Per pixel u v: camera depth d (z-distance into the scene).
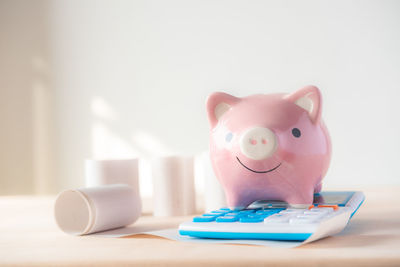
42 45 2.00
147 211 0.93
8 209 1.05
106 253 0.48
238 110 0.65
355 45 1.73
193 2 1.86
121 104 1.94
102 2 1.95
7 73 2.03
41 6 2.00
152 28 1.90
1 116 2.03
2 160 2.03
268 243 0.49
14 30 2.02
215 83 1.85
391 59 1.71
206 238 0.55
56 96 1.99
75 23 1.97
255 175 0.63
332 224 0.52
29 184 2.02
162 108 1.90
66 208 0.64
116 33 1.93
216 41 1.85
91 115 1.96
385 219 0.68
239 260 0.42
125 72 1.93
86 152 1.97
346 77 1.74
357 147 1.74
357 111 1.74
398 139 1.71
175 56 1.89
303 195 0.64
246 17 1.82
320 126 0.65
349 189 1.38
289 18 1.78
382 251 0.44
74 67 1.97
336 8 1.74
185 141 1.88
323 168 0.66
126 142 1.93
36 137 2.01
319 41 1.76
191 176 0.87
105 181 0.83
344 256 0.42
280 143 0.60
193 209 0.87
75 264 0.45
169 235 0.57
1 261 0.46
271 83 1.80
